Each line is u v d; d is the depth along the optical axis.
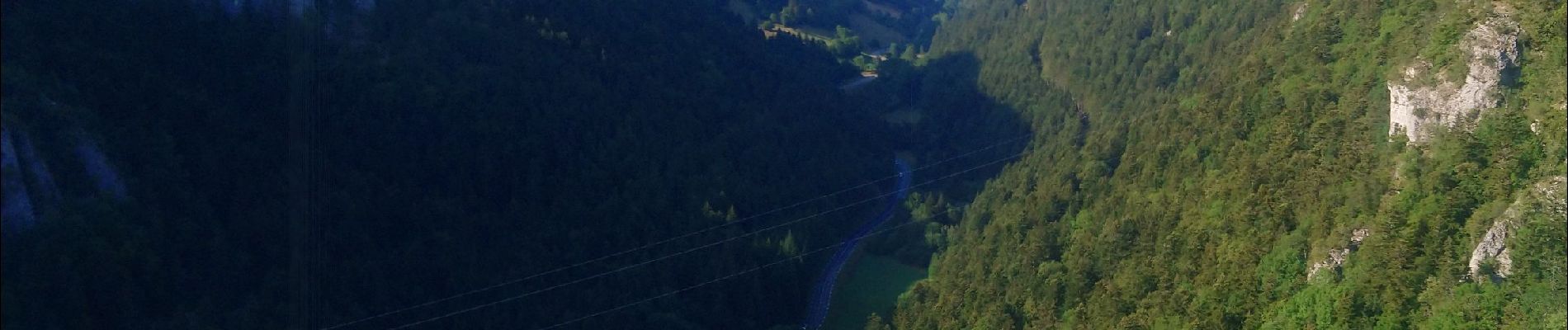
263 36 106.12
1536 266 65.94
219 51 101.25
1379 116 81.19
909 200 145.62
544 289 105.94
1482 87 73.88
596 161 123.38
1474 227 68.62
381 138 106.75
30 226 76.94
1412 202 72.69
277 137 100.19
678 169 129.75
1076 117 153.75
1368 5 93.00
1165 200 96.56
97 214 80.56
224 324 85.44
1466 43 76.38
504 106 118.62
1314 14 102.25
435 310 98.50
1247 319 76.38
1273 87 95.88
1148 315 84.19
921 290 113.69
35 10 86.62
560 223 113.75
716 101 149.25
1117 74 154.12
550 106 123.62
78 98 84.69
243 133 97.44
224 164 94.06
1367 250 71.81
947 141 177.00
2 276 74.06
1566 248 65.94
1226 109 100.25
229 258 89.25
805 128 156.75
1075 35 174.62
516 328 101.00
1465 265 68.06
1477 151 72.19
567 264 109.69
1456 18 78.88
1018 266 104.31
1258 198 84.00
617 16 150.62
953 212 138.75
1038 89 173.12
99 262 79.06
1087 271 95.75
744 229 125.94
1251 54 109.50
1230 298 78.44
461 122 113.81
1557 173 68.19
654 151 130.25
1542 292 64.88
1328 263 74.31
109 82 88.19
